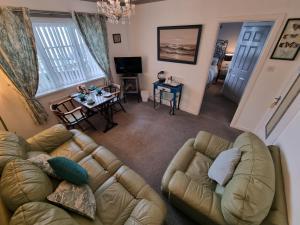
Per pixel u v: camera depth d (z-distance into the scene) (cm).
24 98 260
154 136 297
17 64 239
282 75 232
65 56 316
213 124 331
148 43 384
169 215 167
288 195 112
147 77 434
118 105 419
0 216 101
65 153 194
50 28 281
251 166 122
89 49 334
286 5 200
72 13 288
